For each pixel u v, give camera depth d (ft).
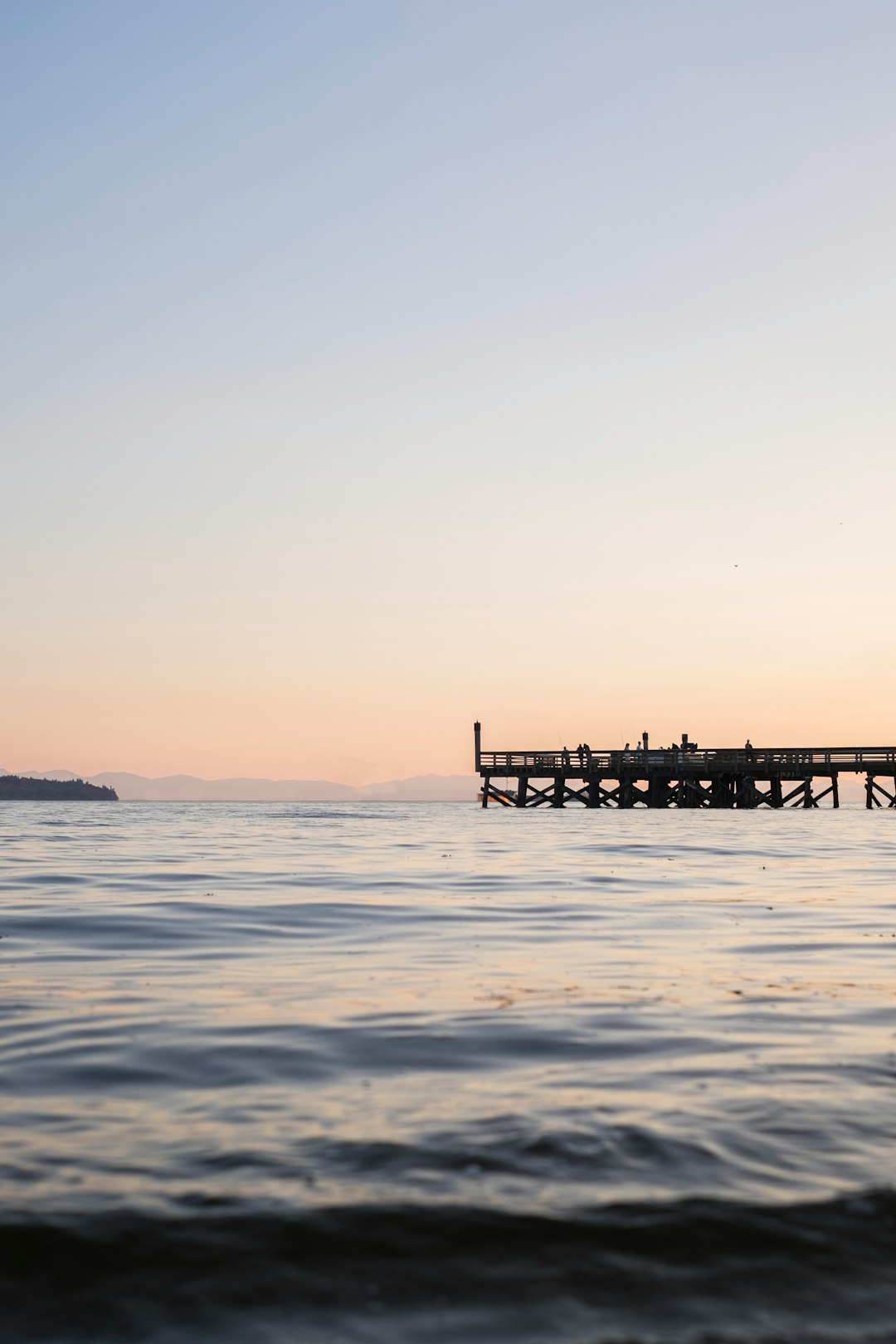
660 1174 12.78
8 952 30.27
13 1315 9.86
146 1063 18.10
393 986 25.11
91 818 184.75
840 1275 10.54
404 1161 13.25
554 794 204.54
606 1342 9.46
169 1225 11.43
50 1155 13.52
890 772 177.68
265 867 61.98
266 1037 19.95
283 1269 10.62
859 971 27.14
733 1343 9.47
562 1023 21.09
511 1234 11.28
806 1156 13.37
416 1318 9.85
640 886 50.55
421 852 77.87
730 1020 21.38
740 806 191.62
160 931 34.53
